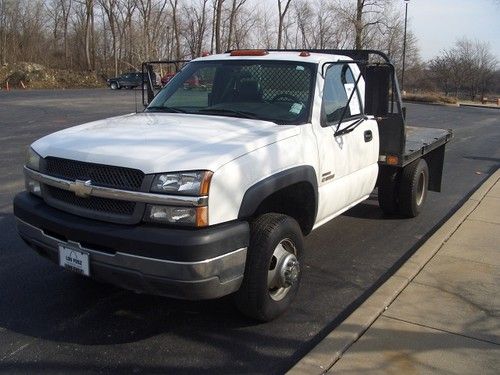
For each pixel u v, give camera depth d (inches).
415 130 345.4
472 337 155.8
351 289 195.5
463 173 450.9
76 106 1028.5
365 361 141.3
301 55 202.2
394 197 280.1
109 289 187.0
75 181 145.5
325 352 144.2
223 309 174.2
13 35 2532.0
